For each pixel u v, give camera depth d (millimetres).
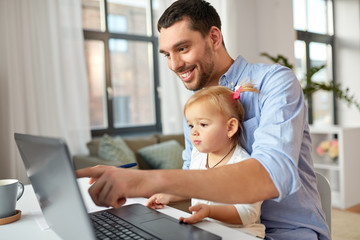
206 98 947
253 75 1038
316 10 5102
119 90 3637
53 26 2768
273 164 686
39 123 2699
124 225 751
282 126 775
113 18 3559
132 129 3633
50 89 2736
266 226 992
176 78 3463
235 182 657
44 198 714
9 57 2535
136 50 3709
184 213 896
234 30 3752
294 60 4211
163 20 1007
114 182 623
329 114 5230
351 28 5109
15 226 829
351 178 3062
